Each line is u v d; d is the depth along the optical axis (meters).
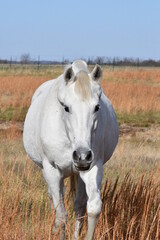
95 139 5.15
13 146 13.17
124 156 12.07
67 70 4.89
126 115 24.44
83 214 5.82
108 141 5.99
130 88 34.00
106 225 5.48
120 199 6.24
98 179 5.16
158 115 25.14
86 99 4.69
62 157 5.44
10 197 6.55
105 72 53.06
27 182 8.08
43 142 5.58
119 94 29.55
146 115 24.78
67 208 6.45
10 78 40.19
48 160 5.70
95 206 4.94
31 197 7.39
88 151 4.51
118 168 10.08
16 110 24.47
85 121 4.64
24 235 5.65
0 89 32.12
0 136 15.83
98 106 4.78
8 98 28.25
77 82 4.78
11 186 7.15
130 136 19.30
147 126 22.23
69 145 5.36
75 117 4.68
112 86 33.94
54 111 5.46
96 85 4.87
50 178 5.72
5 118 22.42
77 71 5.13
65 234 5.84
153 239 5.86
